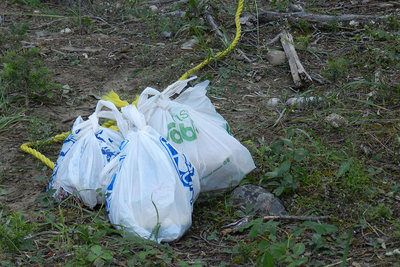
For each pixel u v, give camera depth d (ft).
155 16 21.74
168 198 9.91
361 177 11.53
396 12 20.76
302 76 15.99
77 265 9.20
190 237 10.43
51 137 14.01
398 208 10.85
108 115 11.81
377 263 9.30
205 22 20.47
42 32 20.89
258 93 16.11
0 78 16.10
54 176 11.53
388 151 12.80
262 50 18.43
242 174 11.54
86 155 11.09
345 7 21.70
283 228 10.44
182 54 18.58
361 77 16.42
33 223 10.25
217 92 16.15
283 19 20.13
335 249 9.75
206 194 11.46
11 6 23.89
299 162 12.26
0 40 18.85
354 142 13.14
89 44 19.83
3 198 11.73
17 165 13.06
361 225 10.31
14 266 9.35
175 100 12.21
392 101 14.84
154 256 9.61
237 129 14.17
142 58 18.26
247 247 9.59
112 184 10.41
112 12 22.89
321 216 10.67
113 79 17.31
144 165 10.23
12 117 14.88
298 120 14.32
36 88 15.42
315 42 18.94
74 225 10.57
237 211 10.93
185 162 10.62
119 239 9.93
